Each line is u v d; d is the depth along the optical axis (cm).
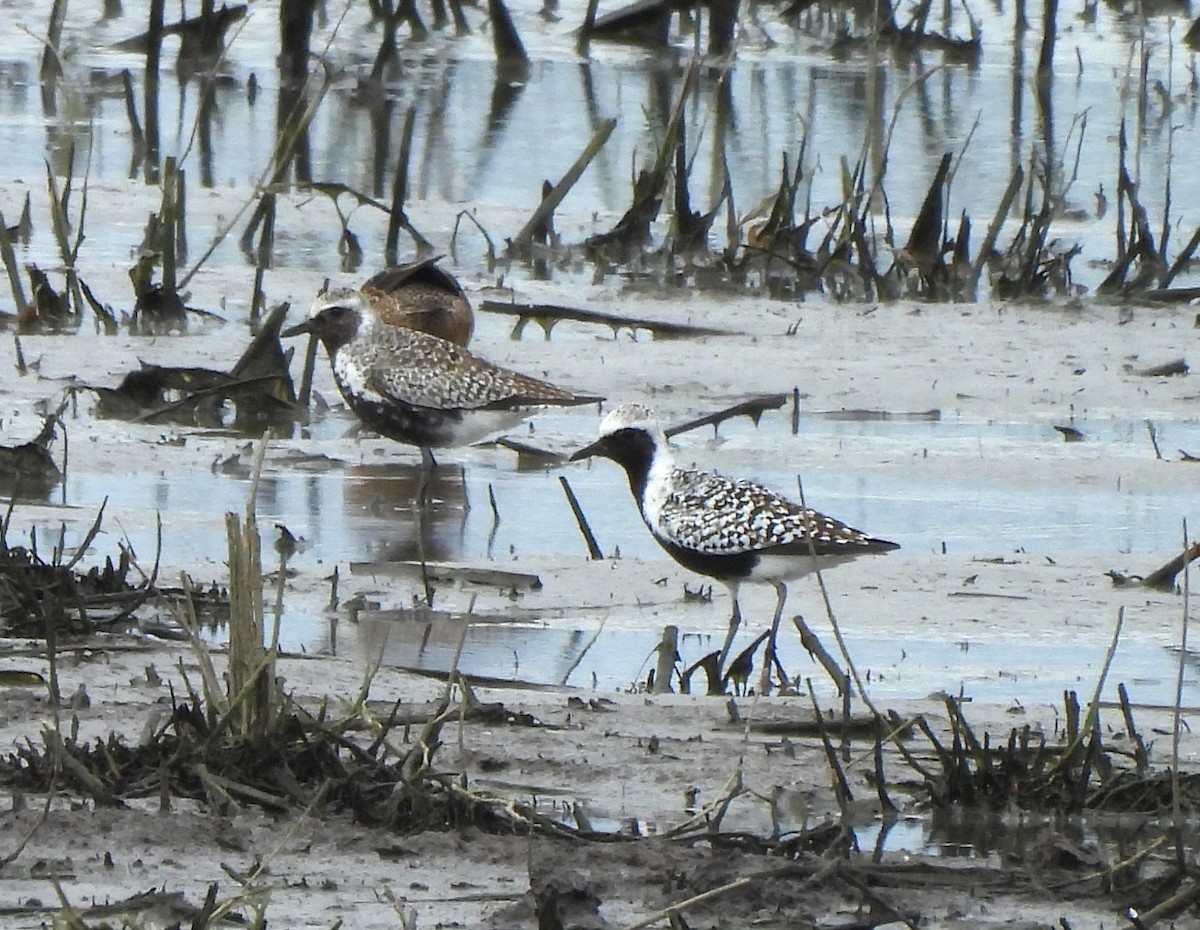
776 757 962
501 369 1549
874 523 1410
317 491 1476
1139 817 903
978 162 2653
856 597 1261
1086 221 2422
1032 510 1452
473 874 785
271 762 861
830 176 2553
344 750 931
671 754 959
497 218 2345
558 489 1503
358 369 1543
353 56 3178
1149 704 1077
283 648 1126
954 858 839
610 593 1266
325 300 1609
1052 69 3178
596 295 2041
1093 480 1527
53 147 2588
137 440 1566
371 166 2559
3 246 1850
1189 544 1372
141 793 852
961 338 1931
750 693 1085
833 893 782
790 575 1170
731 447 1582
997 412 1705
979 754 918
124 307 1931
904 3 3591
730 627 1171
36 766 860
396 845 805
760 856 809
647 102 2941
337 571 1237
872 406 1711
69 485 1448
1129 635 1200
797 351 1867
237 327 1884
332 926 717
